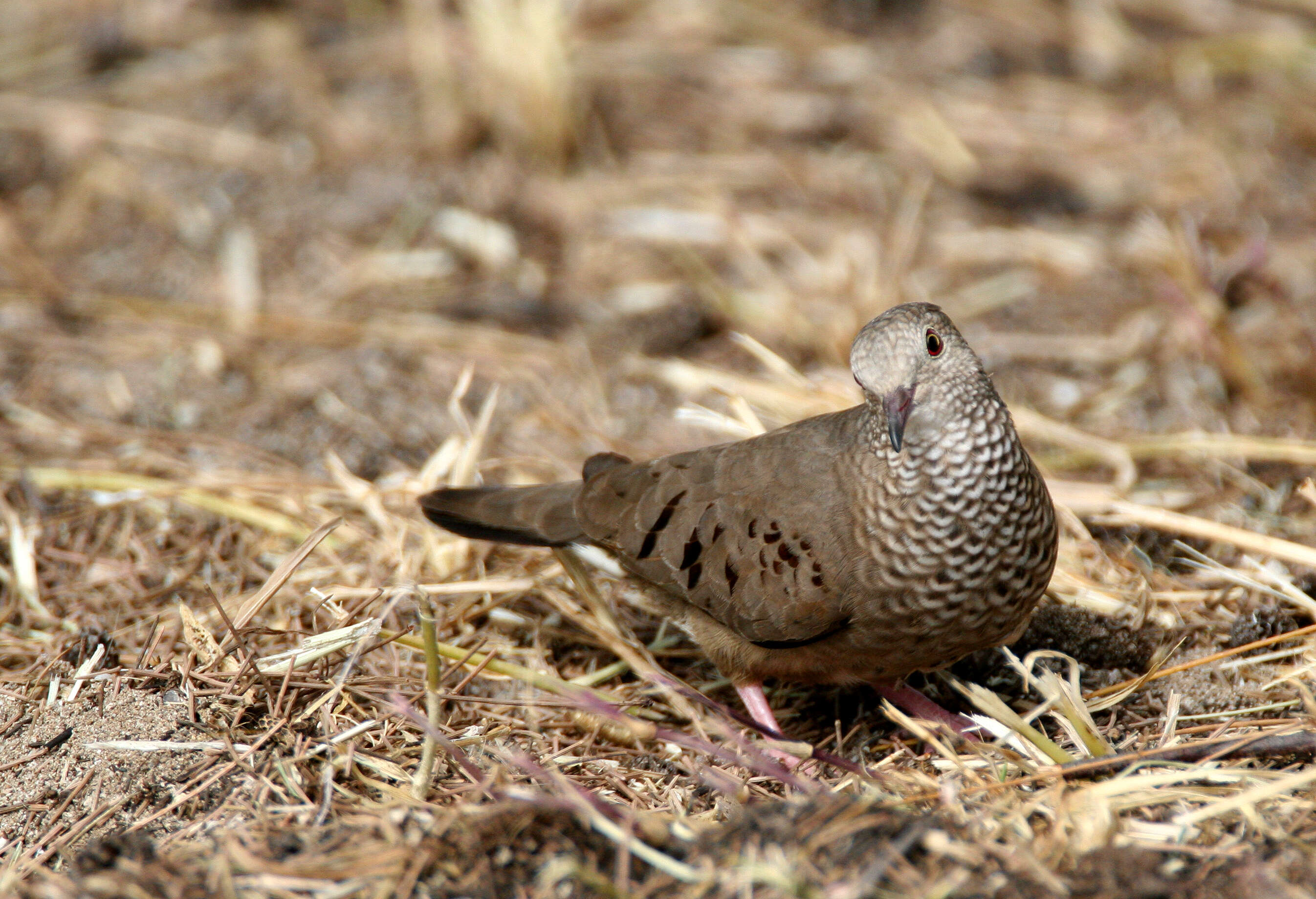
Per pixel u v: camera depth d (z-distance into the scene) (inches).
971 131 642.2
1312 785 282.7
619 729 335.3
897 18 716.0
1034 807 278.1
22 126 655.1
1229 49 670.5
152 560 406.6
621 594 396.8
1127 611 362.6
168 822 291.4
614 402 501.7
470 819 269.4
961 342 313.3
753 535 332.2
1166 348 507.2
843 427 334.0
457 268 577.3
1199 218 573.9
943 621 317.1
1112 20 702.5
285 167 631.2
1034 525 314.3
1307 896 243.9
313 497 433.7
